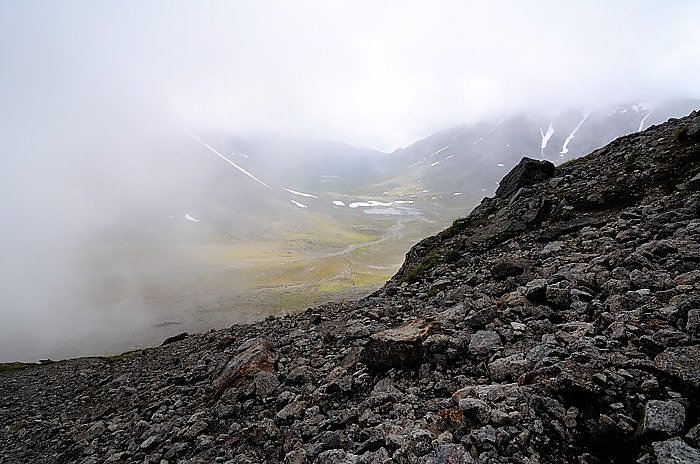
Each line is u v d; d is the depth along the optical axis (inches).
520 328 391.5
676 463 191.3
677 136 864.3
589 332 334.6
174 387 658.8
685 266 401.1
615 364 271.6
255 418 416.5
